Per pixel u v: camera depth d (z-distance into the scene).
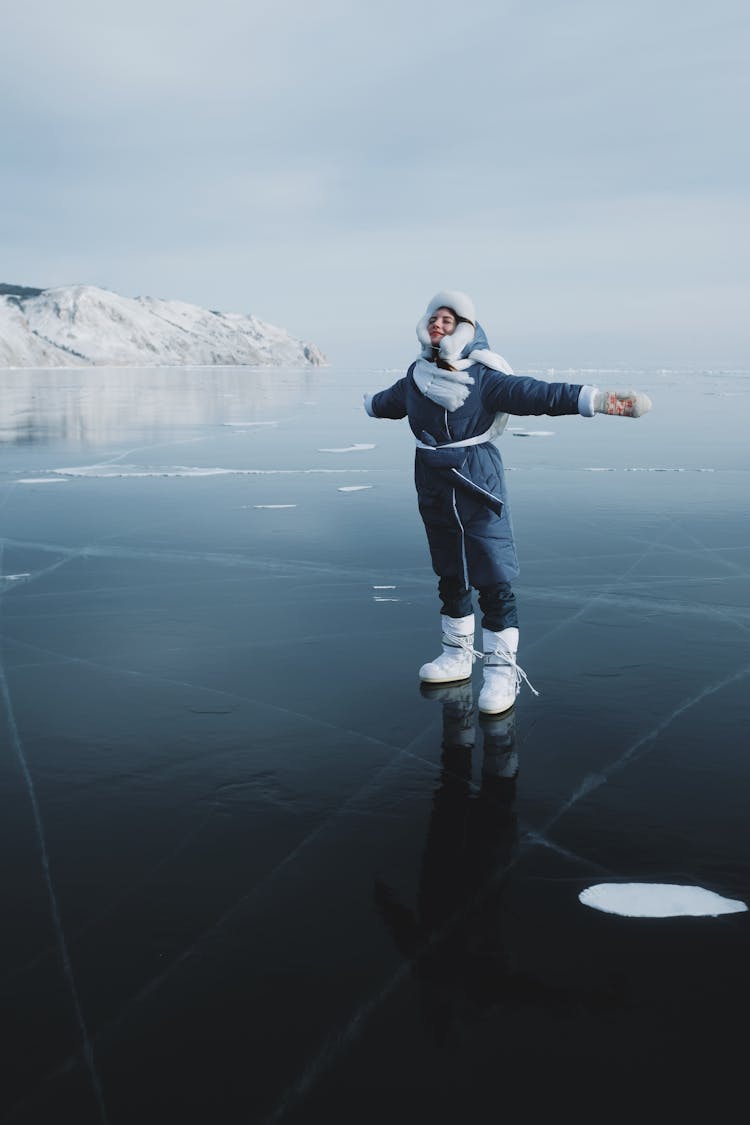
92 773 2.35
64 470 9.68
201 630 3.74
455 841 1.97
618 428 15.98
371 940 1.59
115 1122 1.19
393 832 2.02
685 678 3.09
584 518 6.50
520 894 1.75
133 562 5.09
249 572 4.82
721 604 4.08
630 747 2.51
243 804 2.17
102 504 7.30
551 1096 1.22
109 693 2.99
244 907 1.70
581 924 1.64
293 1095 1.23
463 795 2.21
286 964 1.52
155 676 3.16
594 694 2.95
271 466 10.17
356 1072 1.27
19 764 2.41
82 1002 1.43
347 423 17.27
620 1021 1.37
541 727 2.67
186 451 11.89
